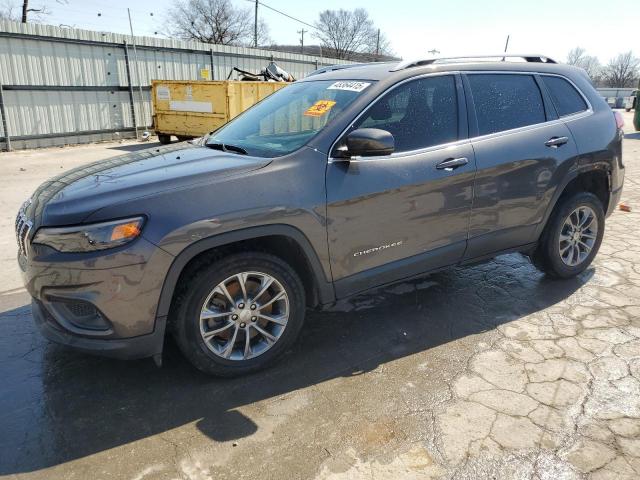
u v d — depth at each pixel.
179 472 2.31
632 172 9.78
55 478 2.28
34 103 14.60
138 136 17.81
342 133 3.15
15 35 13.84
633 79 78.44
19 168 11.33
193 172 2.84
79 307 2.67
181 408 2.77
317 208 2.97
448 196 3.47
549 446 2.45
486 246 3.82
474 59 3.85
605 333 3.54
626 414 2.68
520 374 3.06
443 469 2.31
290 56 23.92
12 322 3.79
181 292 2.77
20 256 3.03
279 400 2.84
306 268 3.16
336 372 3.12
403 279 3.53
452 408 2.75
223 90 13.41
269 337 3.07
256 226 2.80
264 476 2.29
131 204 2.59
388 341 3.49
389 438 2.52
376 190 3.16
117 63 16.75
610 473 2.27
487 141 3.65
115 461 2.38
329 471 2.31
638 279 4.51
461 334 3.58
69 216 2.57
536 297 4.16
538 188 3.92
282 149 3.15
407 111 3.41
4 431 2.59
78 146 15.64
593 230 4.45
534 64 4.14
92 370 3.14
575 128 4.11
